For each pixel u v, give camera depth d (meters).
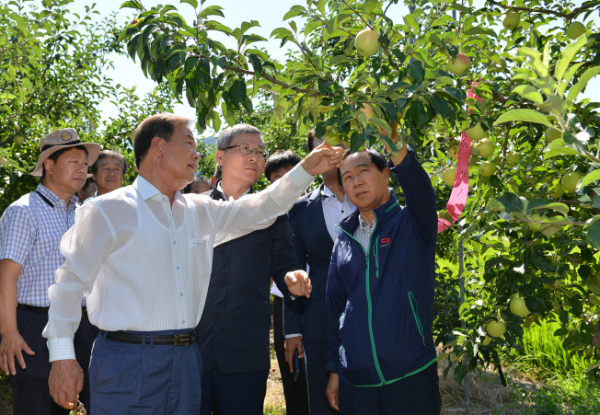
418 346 2.00
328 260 2.98
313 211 3.06
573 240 2.26
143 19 1.81
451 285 3.99
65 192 2.92
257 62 1.80
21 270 2.67
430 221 2.06
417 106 1.60
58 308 1.74
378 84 1.66
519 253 2.60
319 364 2.88
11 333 2.54
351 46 1.95
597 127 2.34
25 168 5.05
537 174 2.55
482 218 2.69
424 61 1.75
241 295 2.41
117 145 6.54
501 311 2.70
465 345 2.78
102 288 1.78
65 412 2.82
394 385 1.97
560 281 2.62
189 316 1.86
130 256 1.76
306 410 3.31
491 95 2.10
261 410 2.43
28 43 4.28
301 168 2.10
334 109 1.62
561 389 4.29
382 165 2.25
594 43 2.42
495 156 2.76
